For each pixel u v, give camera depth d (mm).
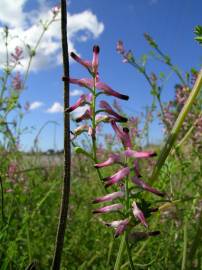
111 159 67
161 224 131
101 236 145
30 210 156
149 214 68
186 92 139
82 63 70
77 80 70
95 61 70
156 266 122
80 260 138
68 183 71
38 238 142
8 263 120
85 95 70
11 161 175
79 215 176
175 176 145
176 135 78
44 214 174
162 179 119
